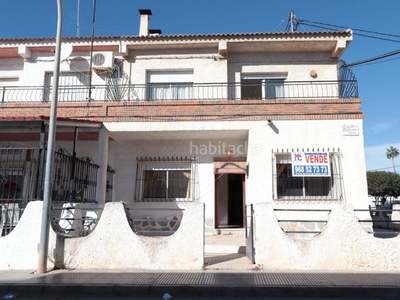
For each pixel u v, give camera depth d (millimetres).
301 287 6113
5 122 9242
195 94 13211
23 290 6297
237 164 12562
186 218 7719
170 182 12734
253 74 13602
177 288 6172
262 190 10898
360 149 10867
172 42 13148
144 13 15430
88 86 13016
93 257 7703
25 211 7902
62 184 9977
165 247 7645
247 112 11273
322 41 12695
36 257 7691
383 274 7055
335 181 10938
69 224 8883
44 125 9242
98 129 11461
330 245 7551
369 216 10500
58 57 7887
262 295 6090
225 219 13500
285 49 13359
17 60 14625
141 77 13492
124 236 7746
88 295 6180
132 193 12633
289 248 7562
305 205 10859
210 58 13391
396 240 7539
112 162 12844
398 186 42406
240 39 12859
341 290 6074
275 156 11148
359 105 11039
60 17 7988
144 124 11438
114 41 13555
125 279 6672
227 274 7059
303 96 13039
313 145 10984
